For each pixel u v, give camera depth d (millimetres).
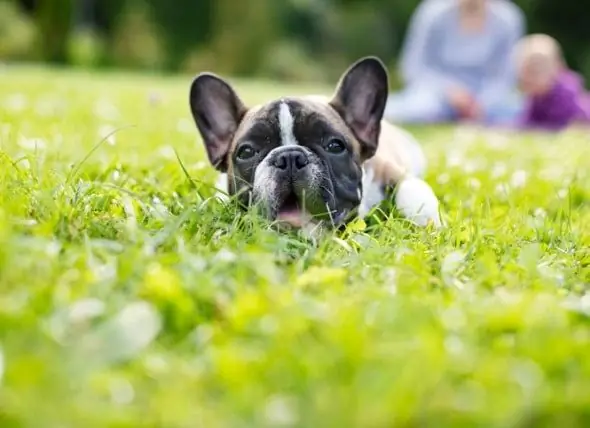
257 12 40062
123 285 3301
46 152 6562
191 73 38625
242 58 39469
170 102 14102
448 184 6770
